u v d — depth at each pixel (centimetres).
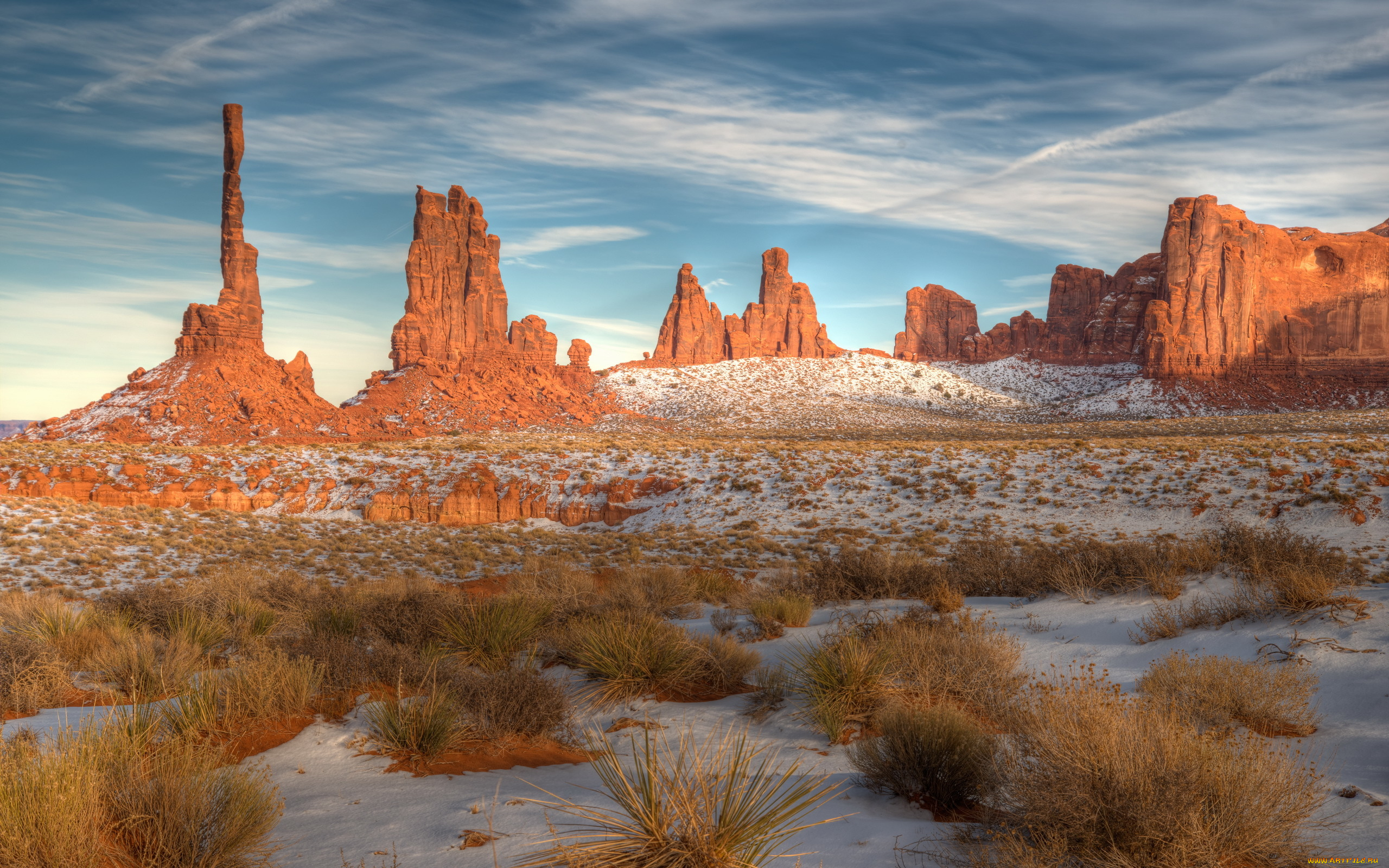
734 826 374
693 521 3888
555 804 482
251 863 398
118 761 436
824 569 1627
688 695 830
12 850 338
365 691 757
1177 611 1020
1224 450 3803
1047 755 423
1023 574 1484
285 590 1505
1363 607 847
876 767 520
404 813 476
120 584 2119
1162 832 355
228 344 13100
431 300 16250
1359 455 3466
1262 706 610
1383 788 464
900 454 4422
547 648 1028
